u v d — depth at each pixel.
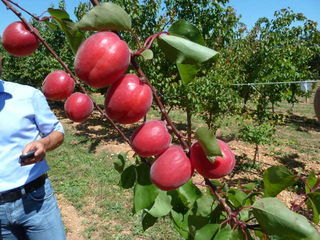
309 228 0.98
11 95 2.25
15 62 17.34
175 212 1.45
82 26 0.95
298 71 9.84
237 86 8.84
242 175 6.87
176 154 1.04
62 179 6.46
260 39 9.30
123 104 0.96
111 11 0.93
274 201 1.05
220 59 7.95
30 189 2.30
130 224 4.80
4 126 2.19
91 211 5.18
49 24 1.41
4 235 2.37
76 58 0.93
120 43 0.92
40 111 2.35
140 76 1.02
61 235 2.52
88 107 1.63
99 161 7.63
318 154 8.64
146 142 1.03
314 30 9.99
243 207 1.12
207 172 1.04
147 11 8.68
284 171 1.25
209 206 1.24
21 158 1.91
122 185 1.33
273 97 7.95
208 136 0.94
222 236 1.12
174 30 1.05
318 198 1.36
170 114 13.98
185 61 0.98
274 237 1.16
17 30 1.35
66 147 8.82
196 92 7.30
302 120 13.93
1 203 2.26
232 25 8.76
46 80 1.61
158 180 1.03
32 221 2.34
